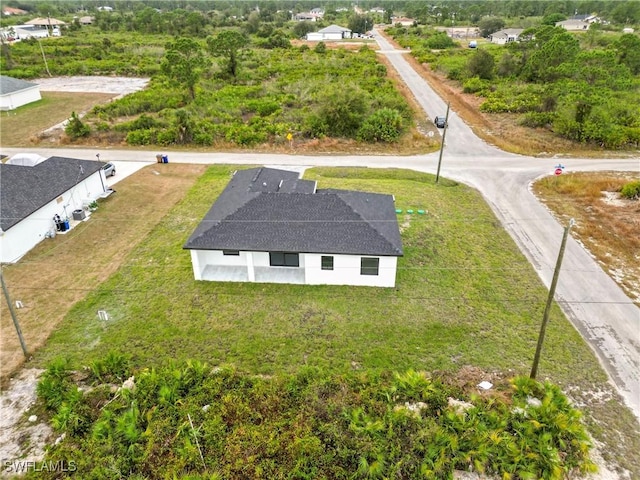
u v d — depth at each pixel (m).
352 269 22.20
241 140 43.06
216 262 24.05
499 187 34.31
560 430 14.22
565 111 44.41
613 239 26.95
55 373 16.59
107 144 43.62
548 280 23.20
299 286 22.58
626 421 15.52
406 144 43.38
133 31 122.88
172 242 26.56
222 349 18.70
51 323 20.06
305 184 27.91
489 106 53.62
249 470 13.73
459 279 23.17
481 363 17.95
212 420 15.17
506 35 111.62
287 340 19.16
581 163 38.84
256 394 16.06
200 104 52.81
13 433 15.20
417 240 26.56
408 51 98.56
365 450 14.02
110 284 22.72
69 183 28.97
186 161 39.50
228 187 28.28
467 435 14.36
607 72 54.28
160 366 17.83
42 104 57.38
